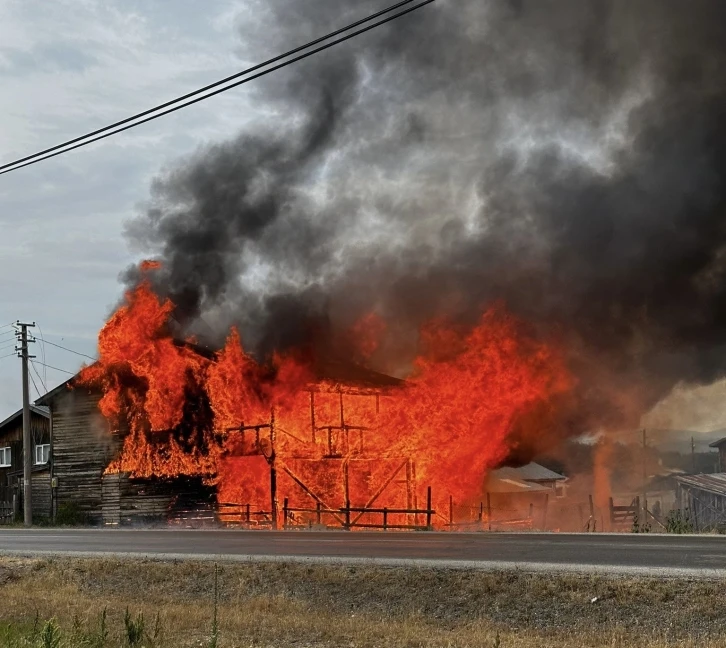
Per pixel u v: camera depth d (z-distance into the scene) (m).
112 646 10.48
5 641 9.88
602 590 12.31
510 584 13.17
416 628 11.59
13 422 46.06
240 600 14.31
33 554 21.12
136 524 36.84
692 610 11.22
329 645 10.84
